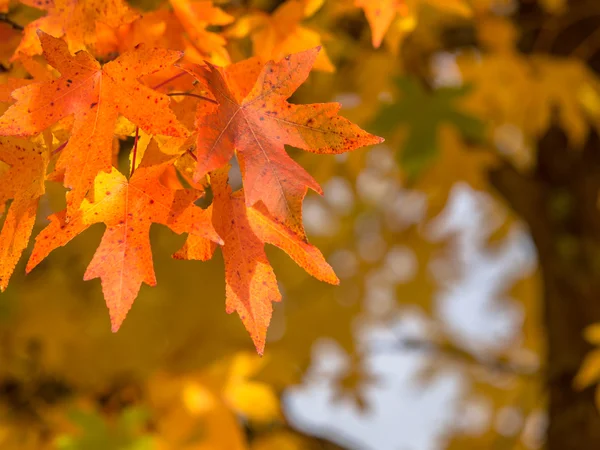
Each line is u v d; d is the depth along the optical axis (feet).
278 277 13.66
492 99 10.73
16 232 4.17
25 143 4.24
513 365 13.60
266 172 4.04
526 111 10.89
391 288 15.58
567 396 11.10
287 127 4.16
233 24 5.91
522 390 14.44
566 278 11.49
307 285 14.33
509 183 11.84
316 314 13.85
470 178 11.68
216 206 4.32
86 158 4.00
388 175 12.71
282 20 5.66
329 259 15.15
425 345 13.51
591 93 10.85
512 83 10.50
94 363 11.11
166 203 4.17
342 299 14.48
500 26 10.46
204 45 4.85
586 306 11.31
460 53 10.63
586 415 10.80
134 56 4.04
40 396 11.02
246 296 4.27
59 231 4.12
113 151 4.69
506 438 14.02
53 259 11.97
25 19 5.23
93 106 4.04
